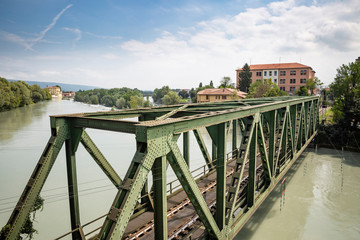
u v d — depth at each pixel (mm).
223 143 7445
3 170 21531
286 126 14266
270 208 16562
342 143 31141
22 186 18719
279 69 72062
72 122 6992
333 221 15047
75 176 7254
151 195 10133
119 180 8219
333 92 34812
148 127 4793
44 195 17938
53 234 13367
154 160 5254
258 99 18375
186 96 144125
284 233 13734
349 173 23062
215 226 7402
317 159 27438
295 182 21078
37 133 34969
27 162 23500
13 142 30141
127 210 4551
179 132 5703
